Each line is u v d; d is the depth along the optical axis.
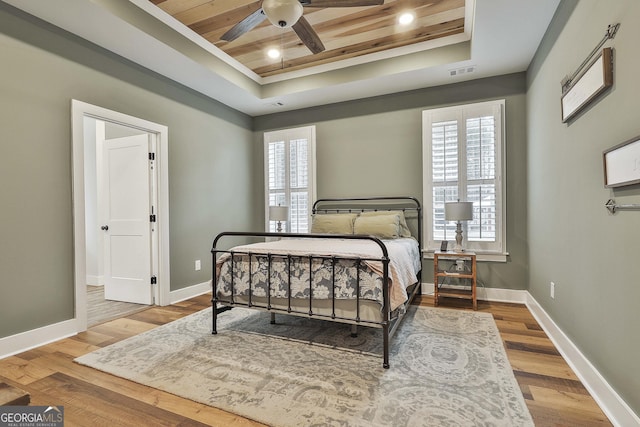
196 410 1.57
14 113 2.26
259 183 4.94
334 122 4.39
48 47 2.46
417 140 3.92
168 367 2.00
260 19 2.27
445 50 3.25
